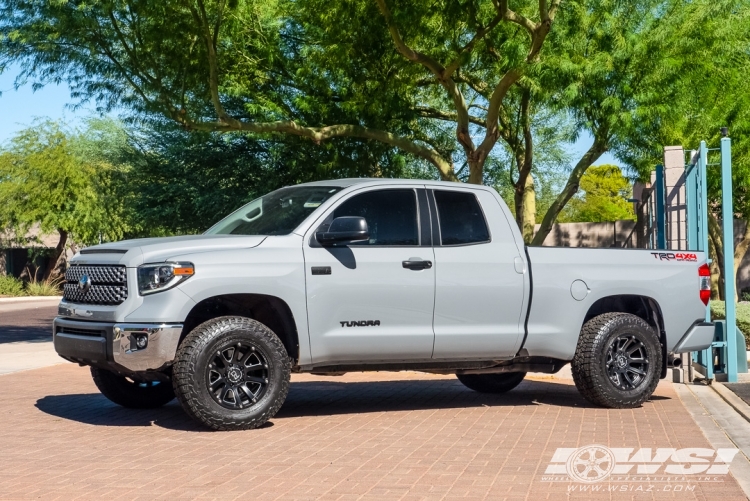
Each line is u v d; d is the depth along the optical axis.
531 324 9.52
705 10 18.02
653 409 9.70
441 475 6.36
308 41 21.88
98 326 8.24
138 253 8.25
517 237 9.59
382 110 20.50
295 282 8.49
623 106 17.81
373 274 8.81
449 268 9.14
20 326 26.53
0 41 19.02
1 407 9.80
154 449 7.33
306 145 22.52
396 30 17.70
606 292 9.84
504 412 9.45
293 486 6.02
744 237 24.86
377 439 7.77
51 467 6.64
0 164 46.91
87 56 19.38
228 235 8.77
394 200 9.16
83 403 10.12
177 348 8.15
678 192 12.66
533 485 6.07
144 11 17.84
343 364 8.88
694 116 20.62
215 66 18.03
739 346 12.48
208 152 24.88
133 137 27.77
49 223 46.56
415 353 9.03
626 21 17.86
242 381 8.27
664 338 10.12
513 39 18.12
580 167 20.67
